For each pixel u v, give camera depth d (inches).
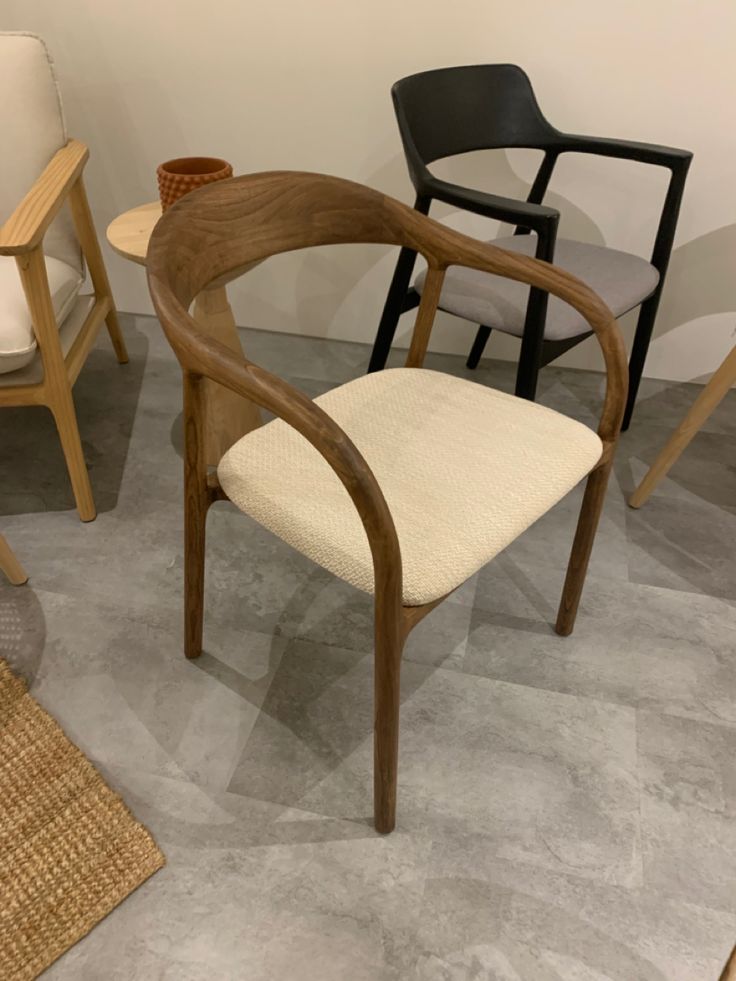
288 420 29.0
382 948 37.1
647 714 47.9
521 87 61.1
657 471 61.2
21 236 46.6
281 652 51.0
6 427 70.9
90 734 46.0
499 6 62.7
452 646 51.7
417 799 43.1
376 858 40.4
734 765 45.3
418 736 46.2
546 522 62.1
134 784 43.5
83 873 39.3
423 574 32.4
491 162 70.2
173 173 55.1
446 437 41.0
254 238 40.4
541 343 50.4
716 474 67.9
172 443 69.1
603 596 55.8
